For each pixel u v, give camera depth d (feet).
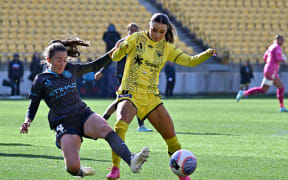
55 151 92.07
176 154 57.88
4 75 293.02
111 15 345.51
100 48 322.14
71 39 66.13
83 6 348.59
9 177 68.18
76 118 59.06
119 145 55.47
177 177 69.82
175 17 355.56
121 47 64.80
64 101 59.36
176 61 69.77
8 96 287.48
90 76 90.27
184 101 253.03
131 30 107.45
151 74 67.67
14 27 328.08
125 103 66.03
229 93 321.11
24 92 291.17
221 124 145.59
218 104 231.91
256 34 355.15
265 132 126.21
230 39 347.56
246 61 307.37
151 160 83.51
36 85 59.62
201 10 362.33
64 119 58.80
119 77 118.93
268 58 193.26
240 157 87.56
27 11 339.77
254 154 90.94
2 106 211.00
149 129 128.16
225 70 325.42
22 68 276.82
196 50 335.88
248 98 284.41
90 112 59.93
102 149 94.99
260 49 345.72
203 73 317.22
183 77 314.35
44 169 74.18
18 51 315.99
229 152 93.20
